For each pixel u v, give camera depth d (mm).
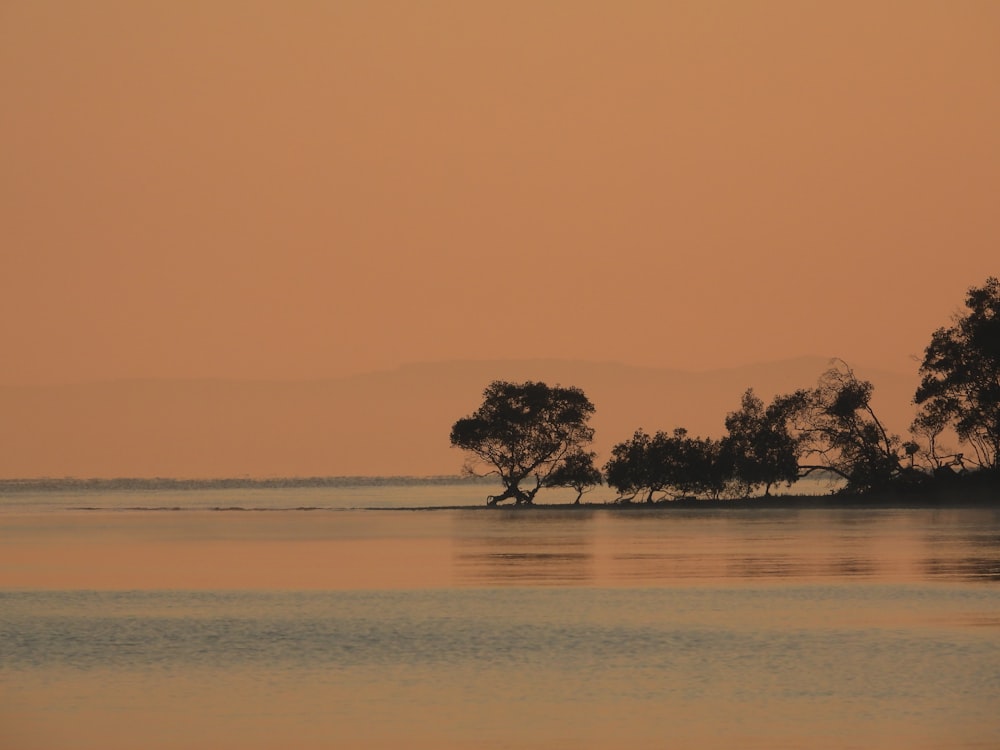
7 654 168125
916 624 184250
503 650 168125
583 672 152125
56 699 139125
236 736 122812
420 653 166625
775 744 117438
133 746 119562
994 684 140750
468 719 128625
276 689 143875
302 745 119375
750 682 144250
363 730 124688
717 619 193750
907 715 127312
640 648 168125
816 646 166625
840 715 127750
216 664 160125
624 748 117062
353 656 165125
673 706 133125
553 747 117562
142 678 150750
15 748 119250
